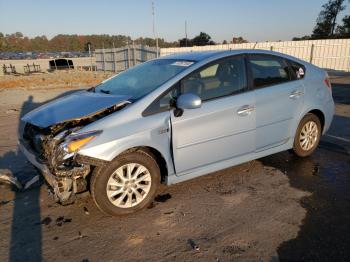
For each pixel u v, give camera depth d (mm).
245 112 4102
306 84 4801
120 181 3480
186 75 3828
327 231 3197
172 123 3611
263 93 4293
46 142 3443
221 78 4047
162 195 4031
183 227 3338
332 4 60094
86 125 3367
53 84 21047
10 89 18281
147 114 3529
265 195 3977
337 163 4965
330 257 2816
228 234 3193
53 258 2922
